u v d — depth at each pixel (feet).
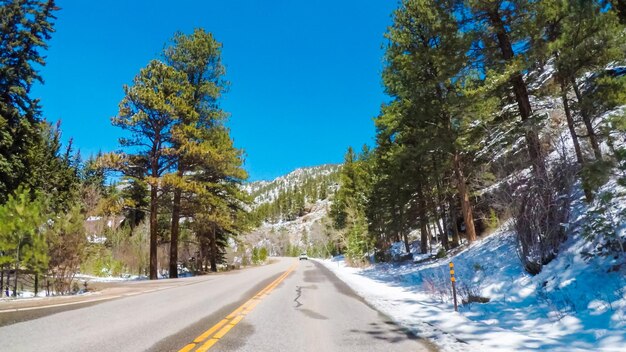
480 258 49.16
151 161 83.46
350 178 184.85
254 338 20.36
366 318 27.40
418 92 69.97
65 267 47.44
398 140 88.84
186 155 82.99
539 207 35.73
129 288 51.67
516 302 30.94
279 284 56.49
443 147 66.80
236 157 112.88
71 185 123.54
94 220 120.26
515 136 46.39
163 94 82.07
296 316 27.89
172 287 52.60
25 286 50.83
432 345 19.26
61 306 32.12
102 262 88.33
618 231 28.76
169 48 93.40
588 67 41.37
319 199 636.48
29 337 19.86
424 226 99.60
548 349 17.97
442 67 51.01
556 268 32.32
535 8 43.50
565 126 49.19
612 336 18.63
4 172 77.66
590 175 29.78
